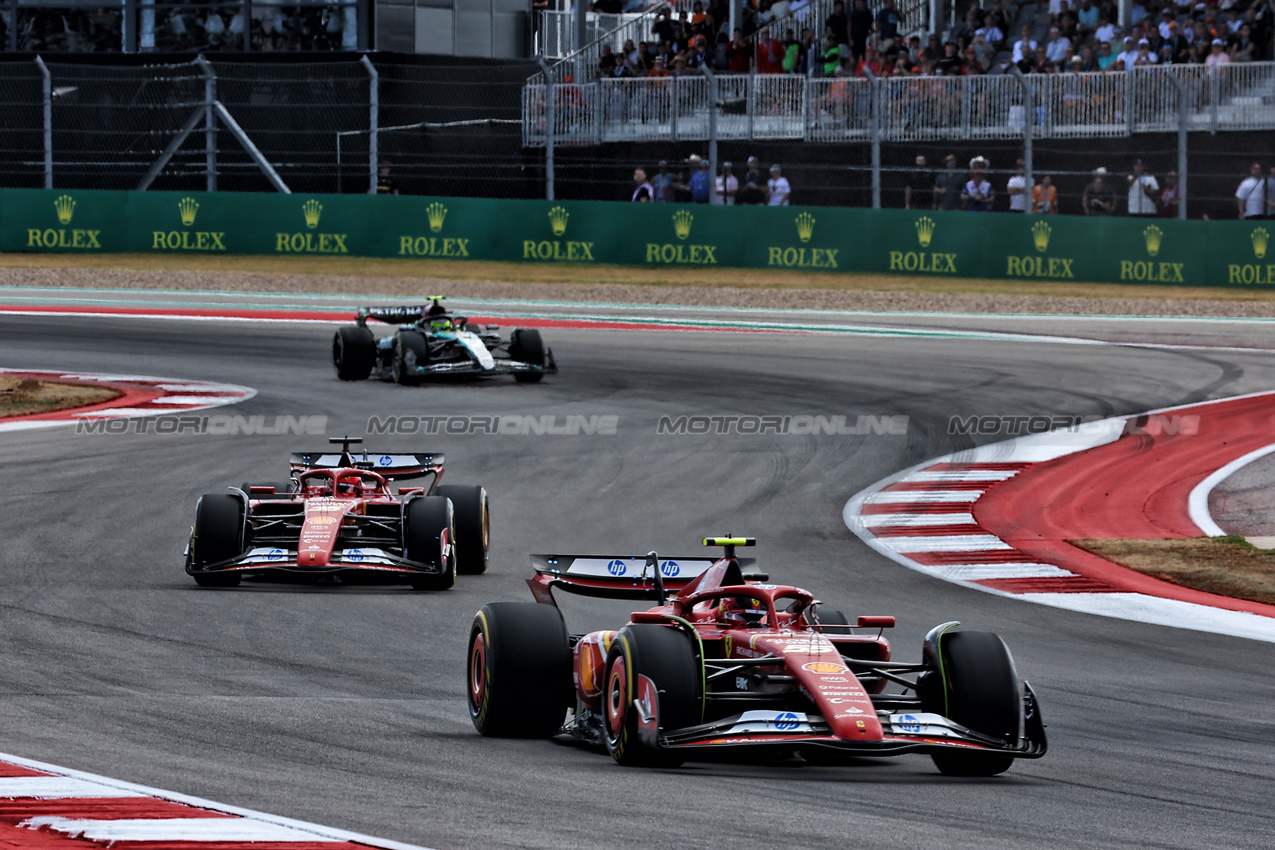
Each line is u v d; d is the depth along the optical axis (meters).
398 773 23.98
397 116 144.88
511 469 64.56
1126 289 129.62
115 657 33.75
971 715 25.09
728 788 23.55
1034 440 73.19
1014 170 132.00
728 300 124.69
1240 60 132.62
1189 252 131.38
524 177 143.12
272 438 70.19
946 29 157.12
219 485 59.75
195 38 147.25
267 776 23.41
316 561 41.38
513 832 20.17
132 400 80.12
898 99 131.88
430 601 42.50
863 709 23.78
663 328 111.94
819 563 50.53
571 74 151.62
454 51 153.12
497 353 97.44
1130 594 46.84
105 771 23.28
